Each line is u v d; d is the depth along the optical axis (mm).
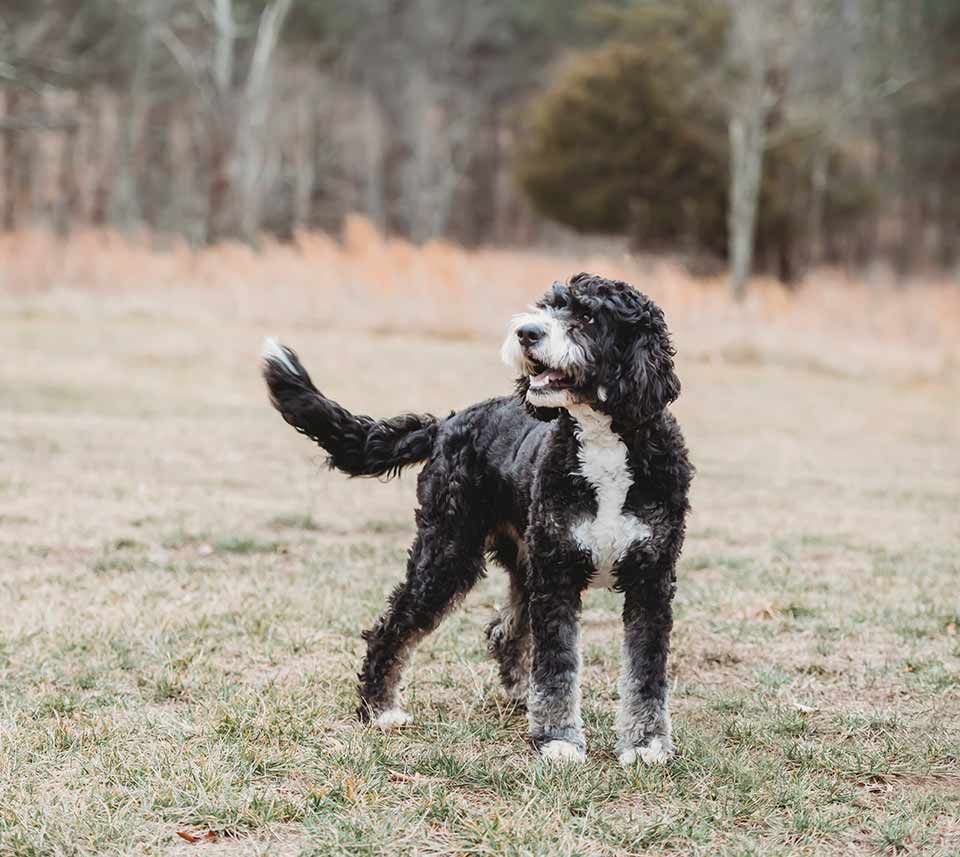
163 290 23609
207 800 3943
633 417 4230
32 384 14523
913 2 35719
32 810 3877
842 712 5023
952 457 12602
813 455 12328
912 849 3781
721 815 3982
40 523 8039
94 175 49125
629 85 35219
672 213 35312
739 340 20484
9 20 36188
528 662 5152
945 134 46781
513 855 3660
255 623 6027
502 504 4785
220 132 35531
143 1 38938
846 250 49031
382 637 4883
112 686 5160
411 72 51406
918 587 7117
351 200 52031
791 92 28859
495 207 55375
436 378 16531
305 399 5062
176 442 11375
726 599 6711
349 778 4129
